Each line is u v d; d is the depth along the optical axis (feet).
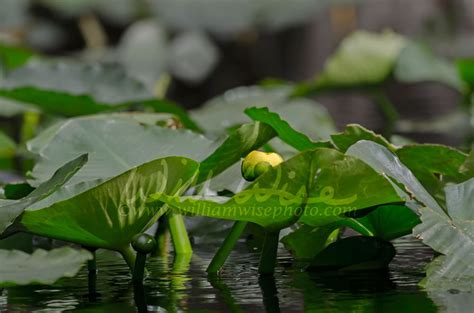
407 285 11.76
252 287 11.79
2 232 11.50
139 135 12.47
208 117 17.61
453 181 12.34
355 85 19.69
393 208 12.07
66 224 11.63
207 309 11.48
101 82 15.57
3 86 14.80
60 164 12.34
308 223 11.92
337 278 11.93
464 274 11.57
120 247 11.78
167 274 12.07
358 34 19.75
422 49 20.71
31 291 11.79
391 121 20.18
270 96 19.35
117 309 11.50
